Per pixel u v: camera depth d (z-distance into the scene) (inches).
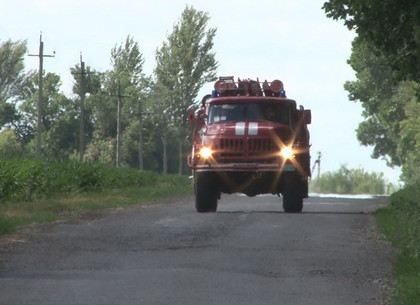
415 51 2210.9
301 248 1692.9
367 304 1192.2
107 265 1469.0
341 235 1920.5
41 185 3304.6
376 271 1455.5
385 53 2320.4
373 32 2271.2
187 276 1357.0
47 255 1583.4
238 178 2549.2
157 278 1339.8
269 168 2524.6
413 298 1206.9
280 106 2571.4
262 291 1254.9
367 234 1955.0
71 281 1315.2
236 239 1804.9
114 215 2397.9
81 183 3806.6
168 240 1787.6
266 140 2532.0
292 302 1186.0
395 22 2236.7
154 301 1166.3
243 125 2539.4
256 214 2415.1
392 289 1296.8
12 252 1619.1
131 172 4788.4
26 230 1973.4
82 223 2139.5
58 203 2807.6
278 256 1582.2
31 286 1274.6
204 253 1603.1
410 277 1365.7
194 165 2554.1
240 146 2529.5
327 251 1663.4
